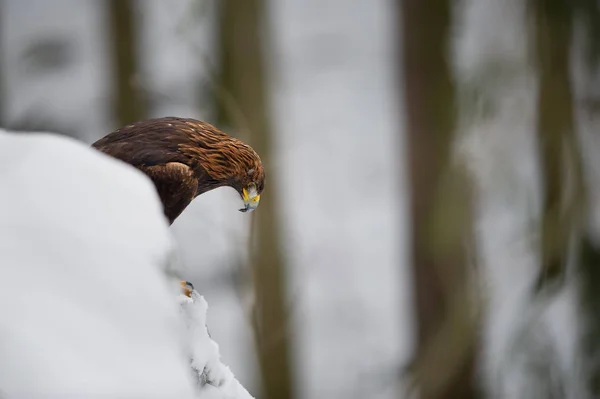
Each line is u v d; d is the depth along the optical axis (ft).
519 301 40.47
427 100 39.04
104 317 6.34
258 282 42.68
